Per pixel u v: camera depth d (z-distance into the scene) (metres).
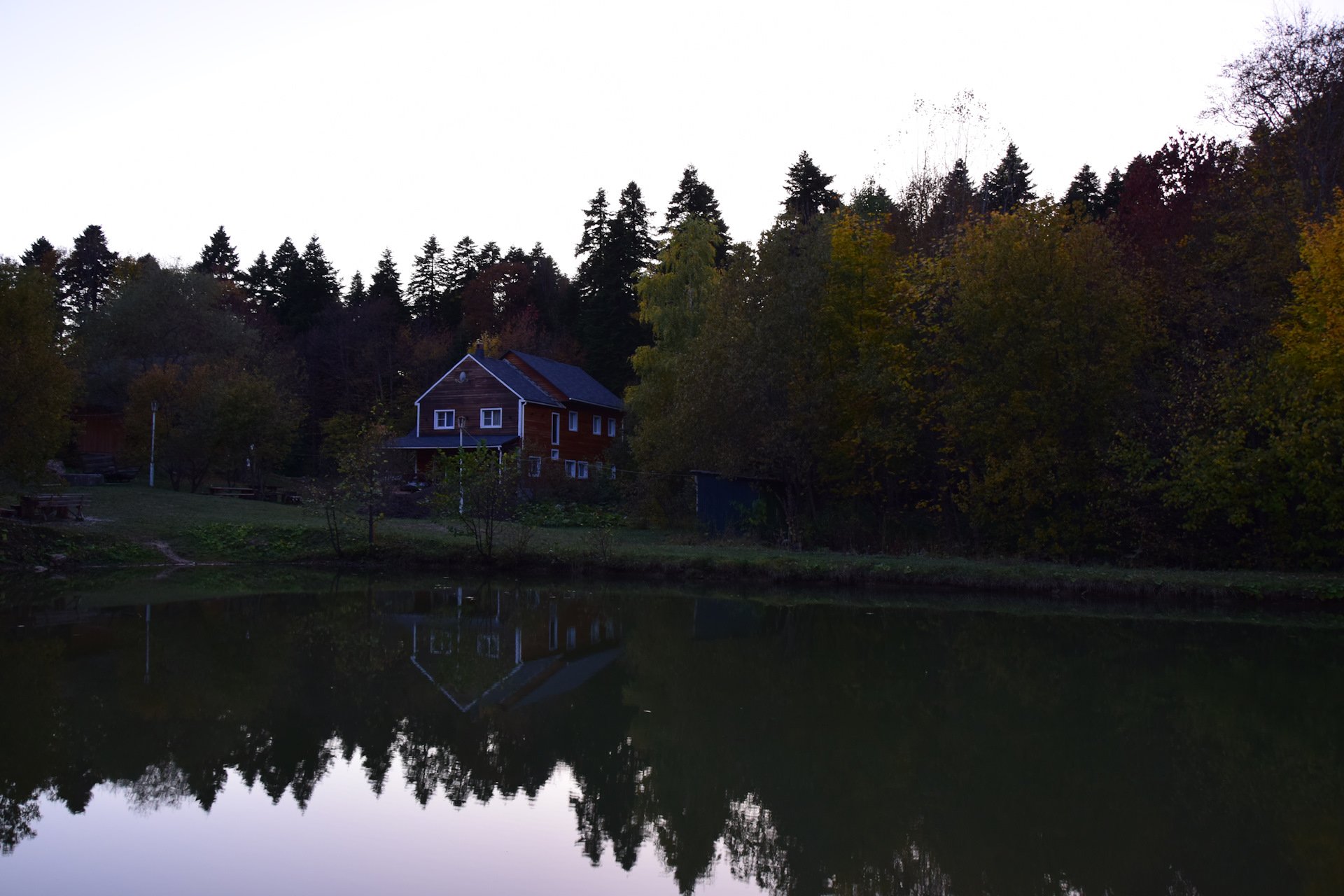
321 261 71.25
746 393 26.09
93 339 48.34
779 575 22.80
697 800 8.94
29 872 7.12
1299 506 21.12
